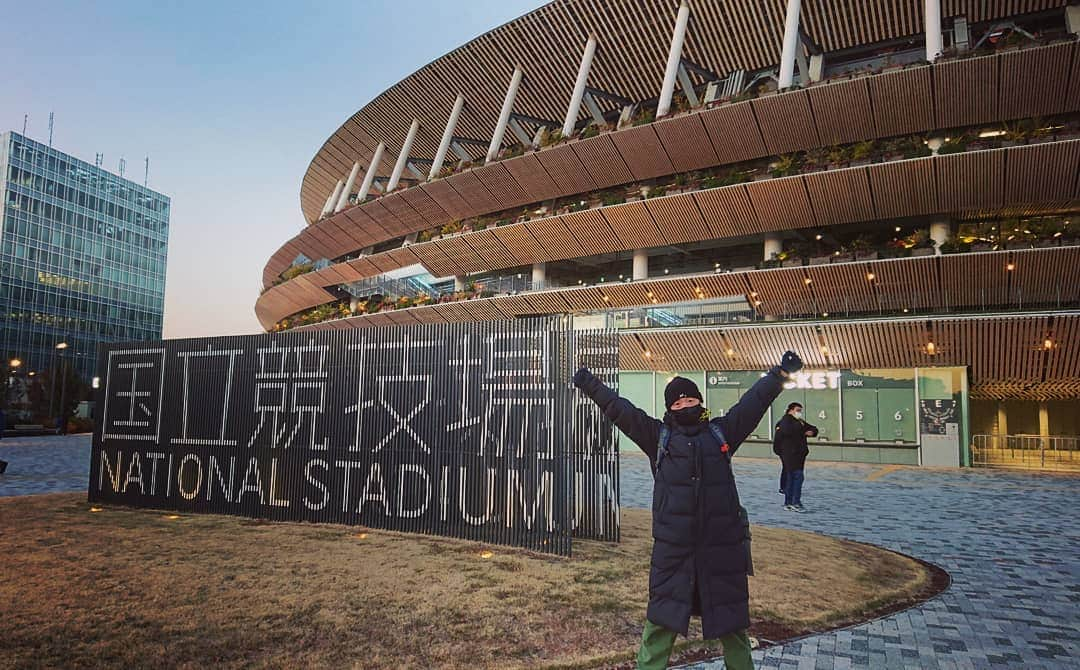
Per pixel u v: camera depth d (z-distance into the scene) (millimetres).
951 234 24812
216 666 4102
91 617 4980
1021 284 22609
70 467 19406
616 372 8336
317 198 55938
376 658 4262
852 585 6289
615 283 29938
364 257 40062
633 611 5277
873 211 24578
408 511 8633
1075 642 4855
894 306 24391
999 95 21953
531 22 30734
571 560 7074
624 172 29625
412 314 36875
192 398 10547
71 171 78188
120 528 8688
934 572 7094
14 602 5328
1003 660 4496
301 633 4688
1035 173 21484
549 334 7859
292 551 7328
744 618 3217
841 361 25641
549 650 4441
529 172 31281
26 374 69812
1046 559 7820
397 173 38719
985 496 14406
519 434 7910
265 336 10133
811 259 24859
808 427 12250
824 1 25734
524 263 34188
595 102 33375
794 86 24109
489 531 7973
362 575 6281
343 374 9398
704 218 27281
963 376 23953
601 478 8336
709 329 26688
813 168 24172
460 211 35625
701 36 28609
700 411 3441
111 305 82438
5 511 10172
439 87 36469
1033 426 37281
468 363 8461
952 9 24859
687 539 3242
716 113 25484
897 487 16312
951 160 21828
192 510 10273
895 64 22844
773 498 13773
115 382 11305
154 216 89750
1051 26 24562
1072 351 22344
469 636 4680
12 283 70875
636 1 28094
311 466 9445
